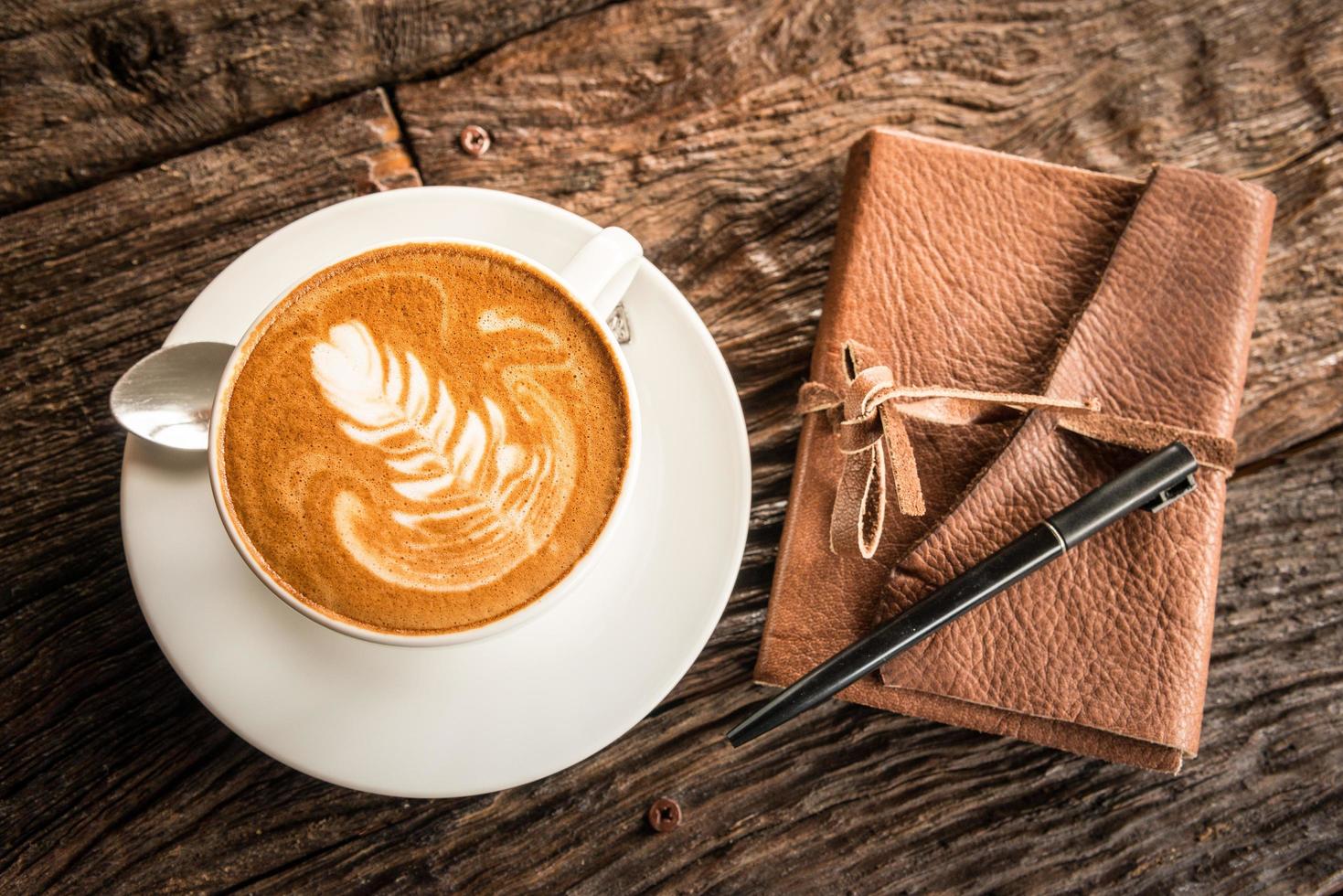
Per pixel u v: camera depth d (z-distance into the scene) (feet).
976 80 1.45
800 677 1.27
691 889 1.37
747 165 1.43
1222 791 1.39
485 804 1.37
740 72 1.44
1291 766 1.39
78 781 1.34
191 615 1.22
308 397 1.22
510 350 1.23
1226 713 1.40
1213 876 1.38
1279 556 1.42
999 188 1.31
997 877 1.38
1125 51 1.46
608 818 1.38
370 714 1.23
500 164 1.42
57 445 1.37
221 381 1.19
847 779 1.39
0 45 1.37
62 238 1.38
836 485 1.29
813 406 1.24
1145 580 1.25
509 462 1.22
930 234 1.30
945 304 1.30
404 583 1.20
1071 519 1.22
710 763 1.39
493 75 1.42
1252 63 1.46
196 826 1.35
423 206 1.25
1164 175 1.29
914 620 1.22
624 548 1.25
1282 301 1.44
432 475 1.22
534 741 1.23
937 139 1.37
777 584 1.29
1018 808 1.39
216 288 1.24
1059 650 1.25
